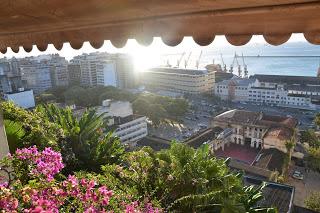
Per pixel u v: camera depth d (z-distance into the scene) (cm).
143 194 446
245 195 561
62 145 651
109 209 297
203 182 475
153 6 134
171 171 507
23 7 154
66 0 141
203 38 142
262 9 116
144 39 158
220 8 123
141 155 543
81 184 268
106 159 702
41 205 218
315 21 115
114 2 136
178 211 460
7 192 214
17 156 291
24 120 627
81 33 188
